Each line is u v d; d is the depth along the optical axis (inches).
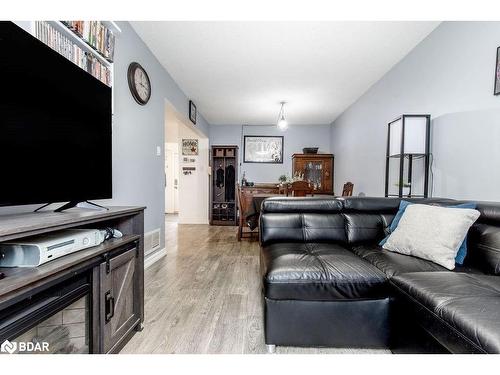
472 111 76.7
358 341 55.1
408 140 90.4
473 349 31.2
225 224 229.1
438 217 63.3
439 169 90.1
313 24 91.4
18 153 41.2
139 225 62.1
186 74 135.0
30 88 43.2
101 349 46.7
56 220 38.7
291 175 243.0
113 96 81.1
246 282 92.7
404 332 48.5
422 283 44.7
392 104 125.0
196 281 93.5
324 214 86.4
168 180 337.7
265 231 83.4
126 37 90.4
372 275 54.5
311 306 54.9
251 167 248.7
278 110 200.5
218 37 100.3
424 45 99.6
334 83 145.6
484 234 57.9
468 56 77.9
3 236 30.5
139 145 101.0
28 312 33.5
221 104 186.9
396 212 85.0
